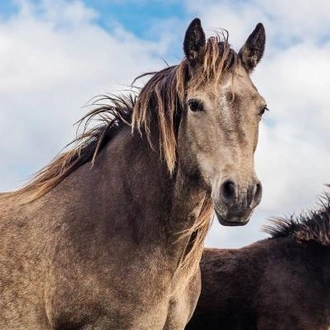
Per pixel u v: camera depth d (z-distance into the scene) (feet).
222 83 18.56
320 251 34.91
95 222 19.90
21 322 19.94
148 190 19.95
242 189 17.12
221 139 17.93
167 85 19.85
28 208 21.09
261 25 20.08
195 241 20.35
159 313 19.69
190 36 19.45
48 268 19.85
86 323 19.49
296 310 34.09
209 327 35.37
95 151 21.33
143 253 19.58
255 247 36.63
